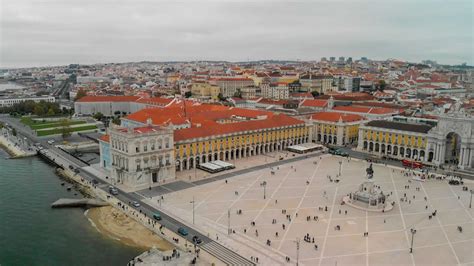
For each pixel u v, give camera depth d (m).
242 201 132.50
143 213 121.62
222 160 187.12
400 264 91.75
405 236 106.75
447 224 114.94
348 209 126.12
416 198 137.62
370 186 131.88
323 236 106.31
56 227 116.38
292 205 129.00
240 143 193.88
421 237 106.12
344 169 175.75
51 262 97.00
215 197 136.38
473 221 117.19
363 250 98.38
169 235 107.00
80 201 133.12
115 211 125.25
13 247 104.81
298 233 108.12
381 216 120.69
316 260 93.38
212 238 105.00
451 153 191.00
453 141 191.00
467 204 131.88
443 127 183.00
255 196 137.88
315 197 137.12
